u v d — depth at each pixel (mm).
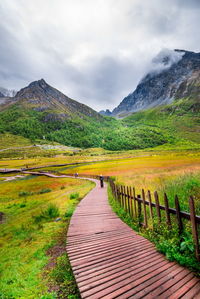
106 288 3102
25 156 154250
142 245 4762
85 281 3344
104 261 4066
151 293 2900
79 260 4203
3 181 51500
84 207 10336
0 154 164625
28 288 3758
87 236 5820
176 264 3711
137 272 3514
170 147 192500
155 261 3893
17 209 15188
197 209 5684
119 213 8172
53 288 3668
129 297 2850
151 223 5629
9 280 4176
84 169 62875
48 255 5188
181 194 7582
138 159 87062
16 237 7461
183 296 2789
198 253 3631
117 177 29484
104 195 14375
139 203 6551
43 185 35812
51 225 8000
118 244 4965
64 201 14094
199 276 3262
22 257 5348
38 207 13938
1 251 6145
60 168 78375
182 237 4281
